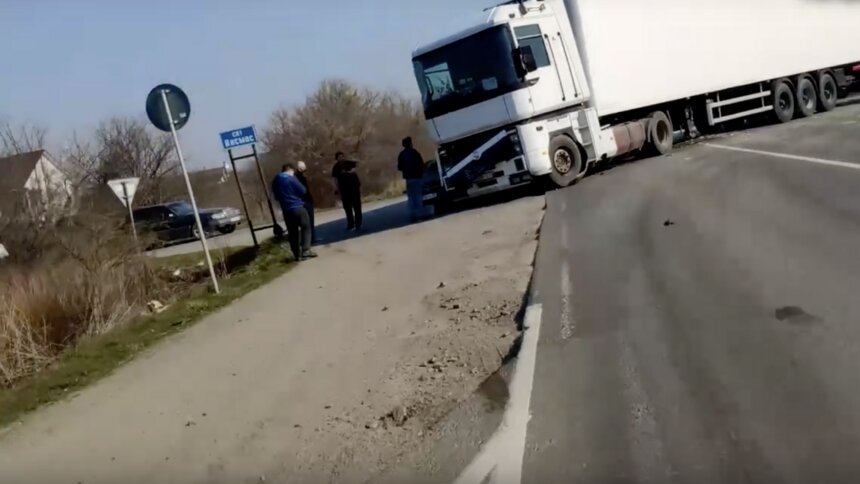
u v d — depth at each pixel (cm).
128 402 724
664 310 698
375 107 5428
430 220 1778
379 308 965
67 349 988
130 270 1346
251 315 1048
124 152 4409
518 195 1836
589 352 628
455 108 1672
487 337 744
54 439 646
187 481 521
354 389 663
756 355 550
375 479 482
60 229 1636
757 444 427
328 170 4988
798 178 1261
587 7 1764
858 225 870
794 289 683
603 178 1764
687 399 502
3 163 2189
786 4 2456
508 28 1605
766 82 2436
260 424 612
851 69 2855
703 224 1037
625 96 1852
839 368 502
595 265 927
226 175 4344
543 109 1638
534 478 439
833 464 395
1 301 1016
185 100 1250
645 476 417
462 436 524
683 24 2066
